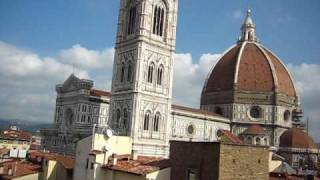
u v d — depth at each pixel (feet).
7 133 558.56
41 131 538.47
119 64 432.66
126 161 201.05
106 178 188.44
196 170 148.56
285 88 597.93
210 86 622.95
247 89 582.35
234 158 141.90
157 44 424.46
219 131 508.12
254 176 146.51
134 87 400.88
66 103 499.51
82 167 208.95
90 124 470.80
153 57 419.74
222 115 588.09
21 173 239.30
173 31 442.09
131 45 420.77
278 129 568.82
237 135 557.33
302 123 603.67
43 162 252.01
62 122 500.33
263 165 149.69
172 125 475.72
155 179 163.94
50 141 517.96
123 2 444.96
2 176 232.53
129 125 396.16
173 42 439.63
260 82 585.63
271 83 583.58
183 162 155.53
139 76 402.93
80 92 470.80
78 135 457.27
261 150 149.89
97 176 194.08
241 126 570.05
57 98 517.96
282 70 621.72
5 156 311.68
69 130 482.69
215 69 636.07
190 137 496.23
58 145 497.46
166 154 416.26
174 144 162.09
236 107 577.84
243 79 590.14
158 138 412.77
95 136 212.64
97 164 195.31
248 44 640.58
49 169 245.04
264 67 599.57
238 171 142.41
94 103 477.77
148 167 172.55
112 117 425.69
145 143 397.60
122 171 176.24
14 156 312.09
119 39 439.22
